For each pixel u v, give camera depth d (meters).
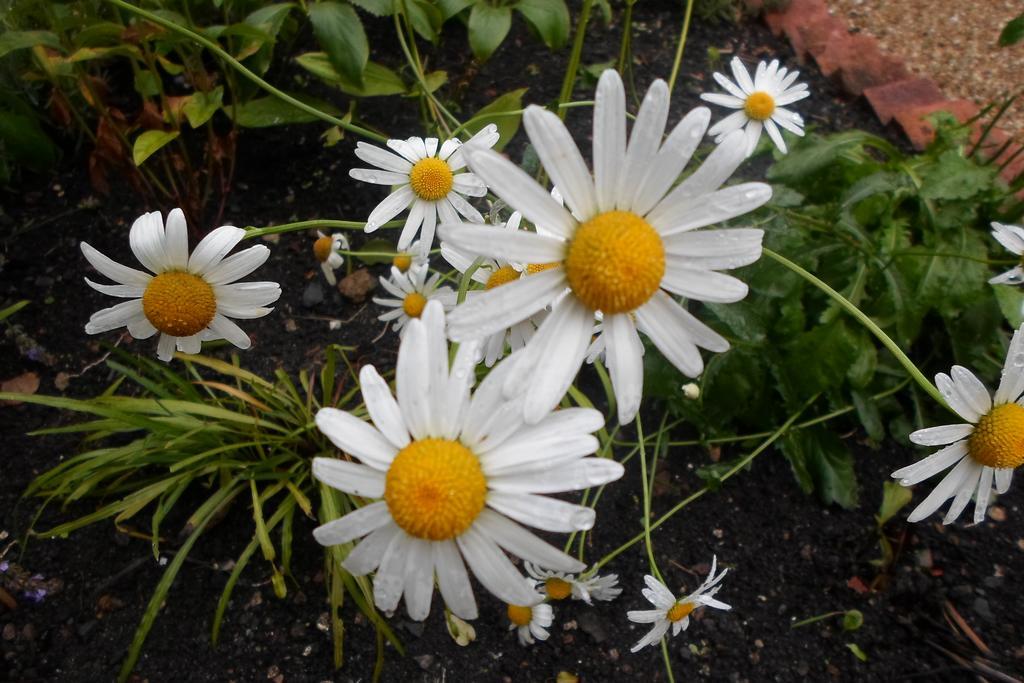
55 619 0.29
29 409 0.33
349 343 0.36
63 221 0.38
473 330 0.16
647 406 0.36
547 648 0.29
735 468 0.31
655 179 0.16
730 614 0.30
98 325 0.23
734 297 0.17
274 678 0.28
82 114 0.40
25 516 0.30
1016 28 0.31
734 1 0.54
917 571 0.32
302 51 0.46
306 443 0.31
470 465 0.16
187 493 0.32
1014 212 0.35
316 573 0.30
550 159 0.16
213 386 0.30
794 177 0.36
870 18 0.59
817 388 0.32
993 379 0.34
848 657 0.30
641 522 0.32
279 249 0.39
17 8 0.32
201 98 0.37
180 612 0.29
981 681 0.29
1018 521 0.33
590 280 0.16
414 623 0.29
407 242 0.28
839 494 0.33
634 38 0.50
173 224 0.22
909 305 0.32
